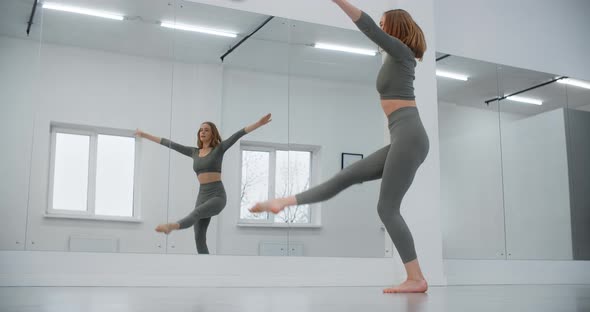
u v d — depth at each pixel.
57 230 3.84
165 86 4.25
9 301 2.20
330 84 4.89
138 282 3.98
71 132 3.95
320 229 4.67
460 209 5.41
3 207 3.74
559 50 6.56
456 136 5.55
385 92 3.44
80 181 3.92
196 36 4.43
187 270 4.15
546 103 6.23
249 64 4.60
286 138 4.64
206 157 4.31
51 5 4.03
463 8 6.00
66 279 3.81
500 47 6.14
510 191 5.72
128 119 4.10
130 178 4.06
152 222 4.08
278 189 4.55
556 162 6.08
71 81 3.99
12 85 3.84
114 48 4.14
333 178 3.15
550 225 5.92
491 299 2.66
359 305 2.16
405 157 3.29
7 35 3.88
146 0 4.30
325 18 4.97
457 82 5.76
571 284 5.77
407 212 4.88
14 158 3.79
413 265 3.34
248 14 4.66
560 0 6.74
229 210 4.35
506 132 5.84
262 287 4.18
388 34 3.45
